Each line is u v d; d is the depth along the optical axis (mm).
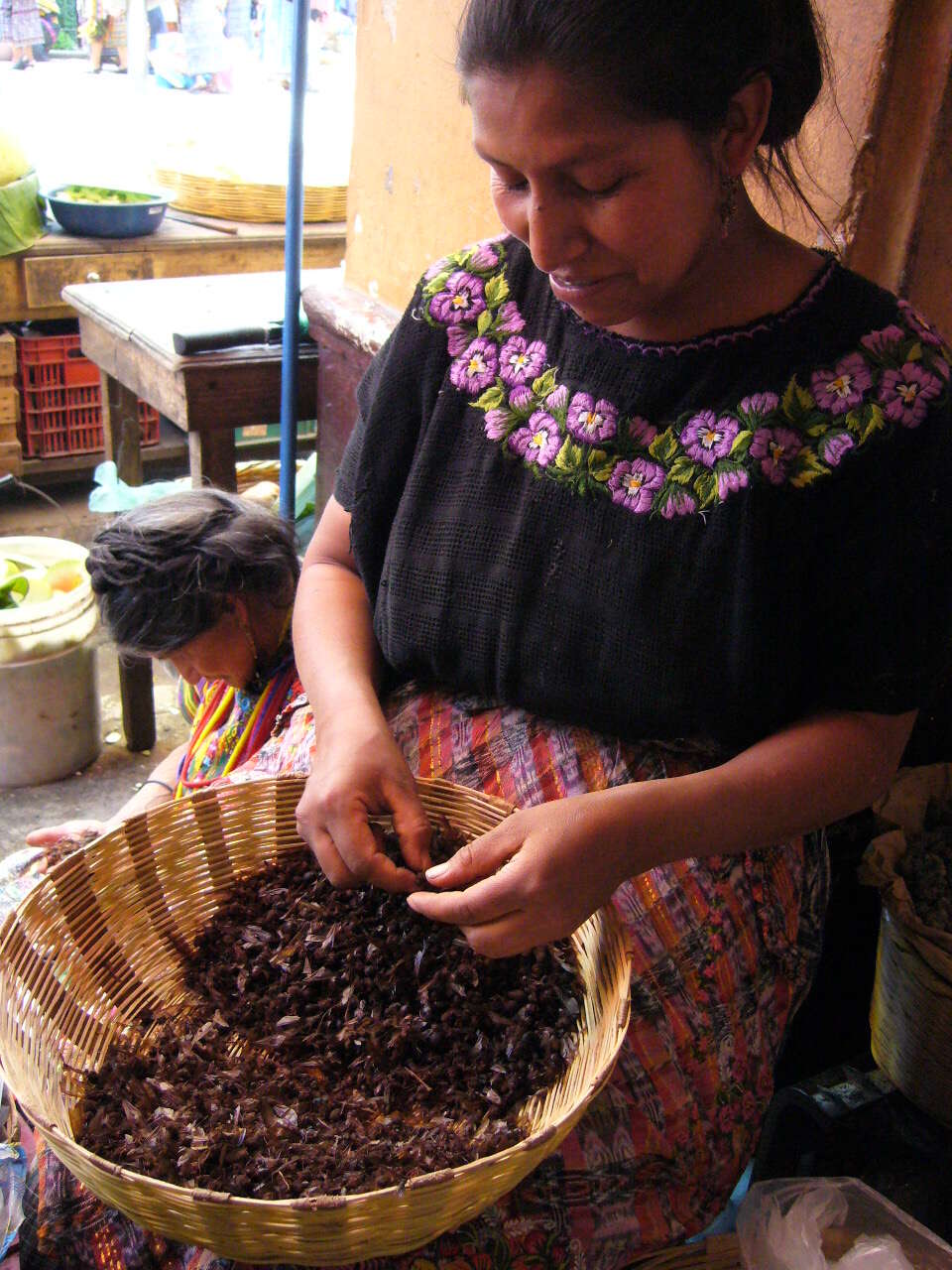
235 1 4410
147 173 3848
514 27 748
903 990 1356
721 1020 1029
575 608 1041
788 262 953
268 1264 856
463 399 1100
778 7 819
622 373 997
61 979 976
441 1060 952
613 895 1024
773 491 944
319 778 1045
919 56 1173
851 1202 1183
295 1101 915
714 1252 1125
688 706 1023
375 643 1245
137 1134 862
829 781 984
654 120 774
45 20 4348
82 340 2521
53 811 2412
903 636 958
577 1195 951
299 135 1925
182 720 2742
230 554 1473
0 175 3096
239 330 2115
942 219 1240
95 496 2607
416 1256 903
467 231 1775
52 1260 952
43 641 2334
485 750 1127
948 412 921
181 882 1094
